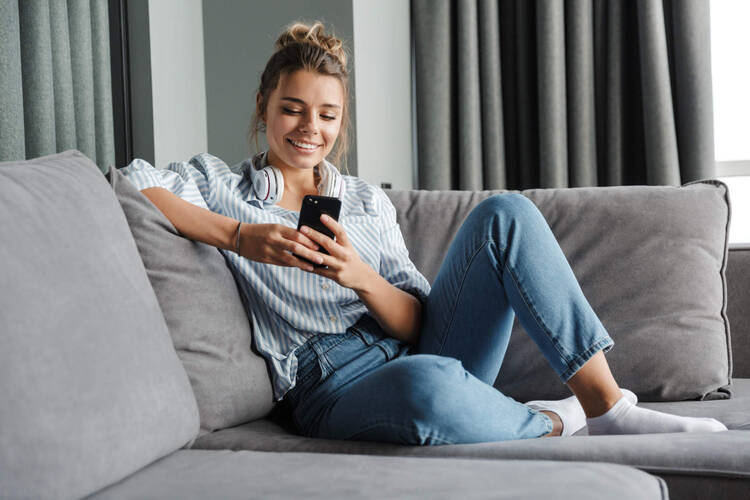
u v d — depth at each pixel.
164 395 0.93
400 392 1.03
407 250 1.65
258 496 0.75
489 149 2.81
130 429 0.84
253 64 2.55
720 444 0.92
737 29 2.88
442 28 2.81
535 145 2.84
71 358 0.80
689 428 1.11
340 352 1.29
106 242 0.96
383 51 2.66
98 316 0.86
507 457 0.96
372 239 1.45
